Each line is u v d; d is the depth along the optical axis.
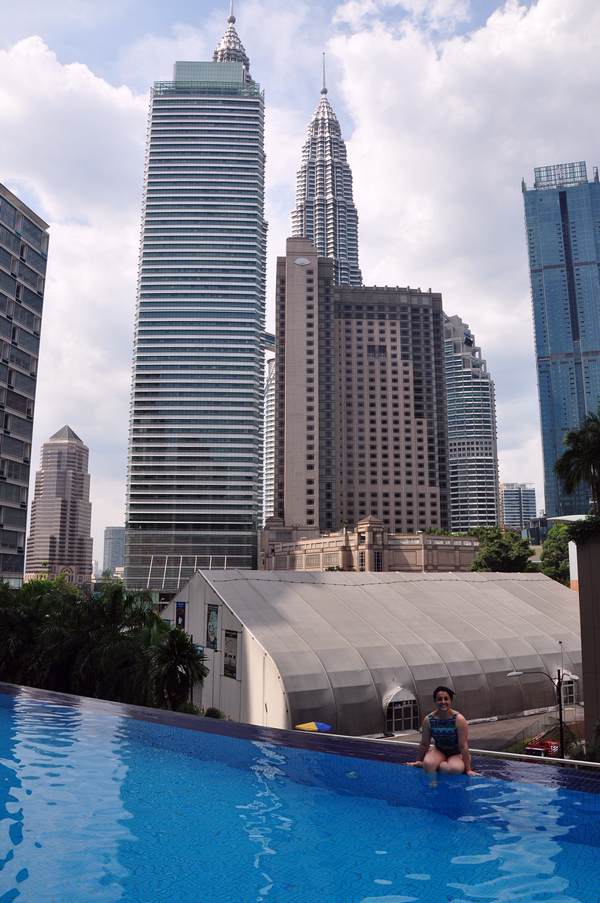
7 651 43.53
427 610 61.75
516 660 57.03
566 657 60.16
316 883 8.68
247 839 10.10
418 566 166.38
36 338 107.62
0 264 100.00
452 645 55.69
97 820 11.07
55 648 41.75
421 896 8.25
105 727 17.89
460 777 12.51
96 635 41.59
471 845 9.67
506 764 13.23
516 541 122.00
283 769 13.55
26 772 13.85
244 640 49.69
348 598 60.22
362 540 168.38
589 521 38.97
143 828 10.70
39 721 18.66
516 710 54.72
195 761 14.32
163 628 44.06
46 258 110.75
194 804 11.75
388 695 47.88
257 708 46.97
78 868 9.17
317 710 44.91
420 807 11.18
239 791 12.33
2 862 9.44
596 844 9.73
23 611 45.22
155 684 37.06
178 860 9.46
